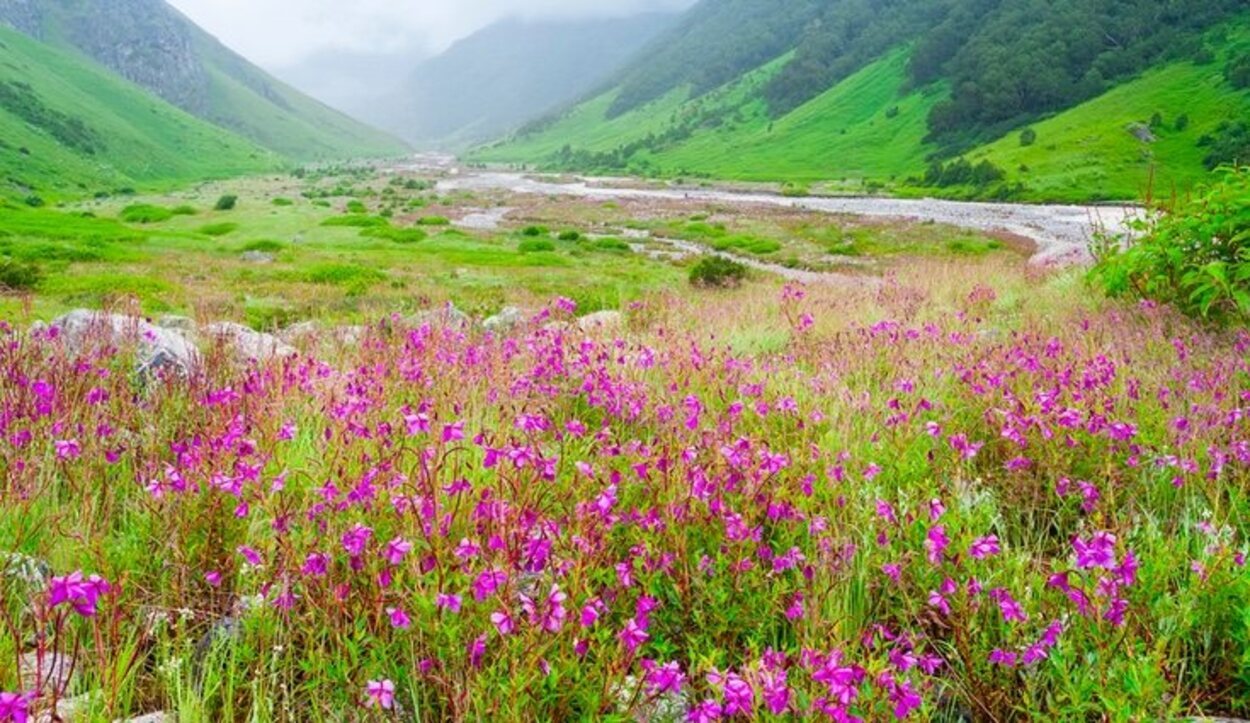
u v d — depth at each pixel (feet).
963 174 397.60
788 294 41.37
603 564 11.05
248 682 9.29
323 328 34.14
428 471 11.60
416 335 24.85
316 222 257.96
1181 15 476.95
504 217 325.62
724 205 354.95
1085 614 9.68
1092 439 14.67
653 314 39.99
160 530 11.54
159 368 21.08
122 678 8.79
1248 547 11.43
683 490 12.44
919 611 10.78
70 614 9.84
